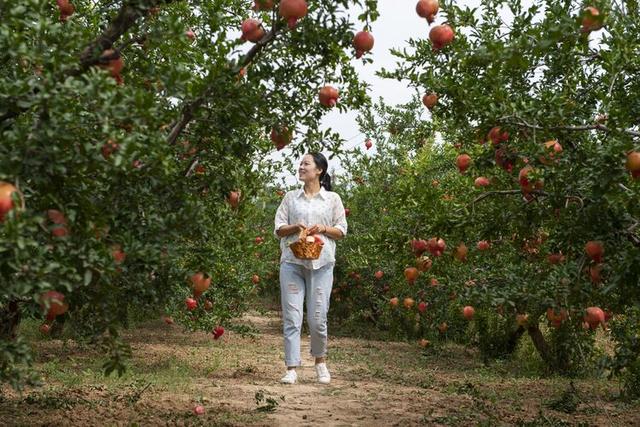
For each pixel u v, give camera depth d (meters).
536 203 4.16
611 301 4.39
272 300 21.16
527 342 9.59
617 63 3.90
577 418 5.26
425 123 7.25
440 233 4.64
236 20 4.88
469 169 5.27
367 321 14.91
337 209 6.41
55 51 2.53
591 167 3.55
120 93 2.58
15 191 2.24
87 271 2.57
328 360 8.88
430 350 10.26
